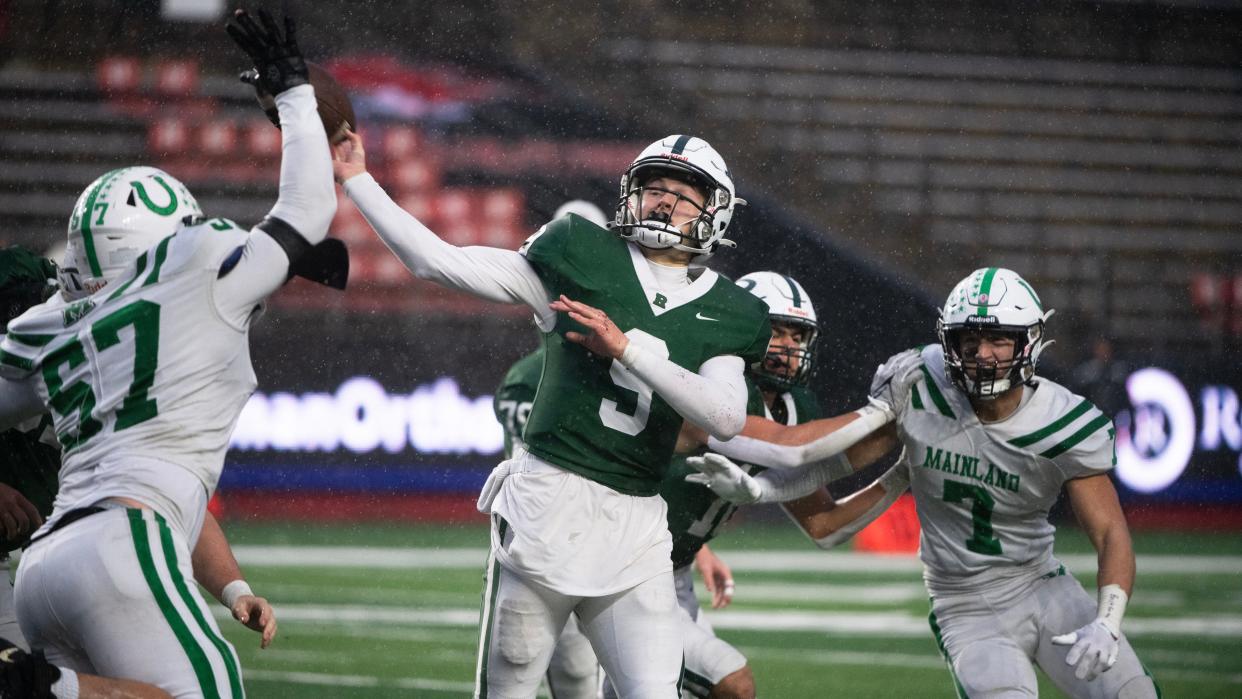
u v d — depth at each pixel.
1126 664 11.55
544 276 10.46
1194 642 21.66
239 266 9.27
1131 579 11.52
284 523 35.66
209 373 9.24
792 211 48.84
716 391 10.11
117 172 10.07
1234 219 50.84
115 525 8.80
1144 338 48.28
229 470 37.94
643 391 10.30
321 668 18.27
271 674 17.80
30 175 46.09
